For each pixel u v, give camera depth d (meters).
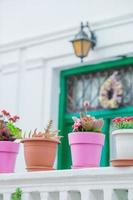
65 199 2.39
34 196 2.55
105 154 6.44
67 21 7.20
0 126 2.99
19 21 7.74
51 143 2.82
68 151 6.99
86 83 7.05
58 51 7.17
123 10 6.67
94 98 6.92
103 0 6.89
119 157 2.37
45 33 7.34
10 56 7.67
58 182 2.43
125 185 2.23
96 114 6.80
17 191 2.55
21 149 6.69
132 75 6.59
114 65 6.71
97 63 6.88
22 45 7.55
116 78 6.71
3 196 2.62
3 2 8.04
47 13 7.45
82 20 7.04
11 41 7.68
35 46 7.44
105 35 6.74
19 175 2.55
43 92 7.22
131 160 2.21
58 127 7.11
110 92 6.74
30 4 7.68
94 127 2.73
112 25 6.69
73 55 7.00
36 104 7.23
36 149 2.80
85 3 7.08
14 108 7.43
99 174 2.29
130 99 6.55
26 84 7.41
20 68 7.54
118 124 2.42
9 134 2.98
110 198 2.25
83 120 2.74
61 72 7.29
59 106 7.20
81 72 7.05
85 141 2.66
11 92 7.53
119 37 6.61
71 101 7.14
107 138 6.54
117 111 6.60
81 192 2.35
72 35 7.05
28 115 7.27
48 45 7.30
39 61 7.33
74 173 2.36
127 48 6.53
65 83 7.23
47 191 2.46
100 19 6.84
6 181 2.60
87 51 6.64
